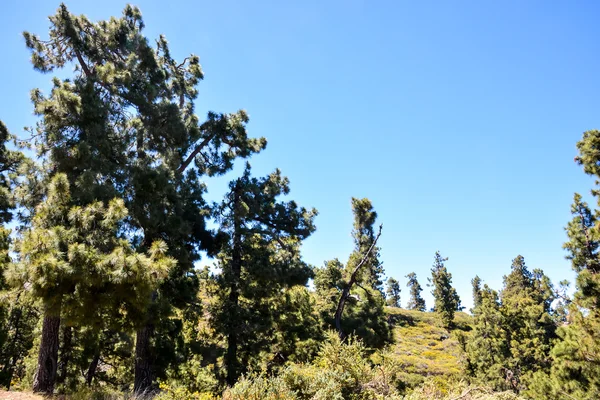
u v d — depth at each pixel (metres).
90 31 14.28
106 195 9.93
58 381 12.82
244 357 17.81
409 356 37.12
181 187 16.56
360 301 24.50
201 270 18.73
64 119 10.77
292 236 21.47
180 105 19.52
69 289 7.93
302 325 20.44
